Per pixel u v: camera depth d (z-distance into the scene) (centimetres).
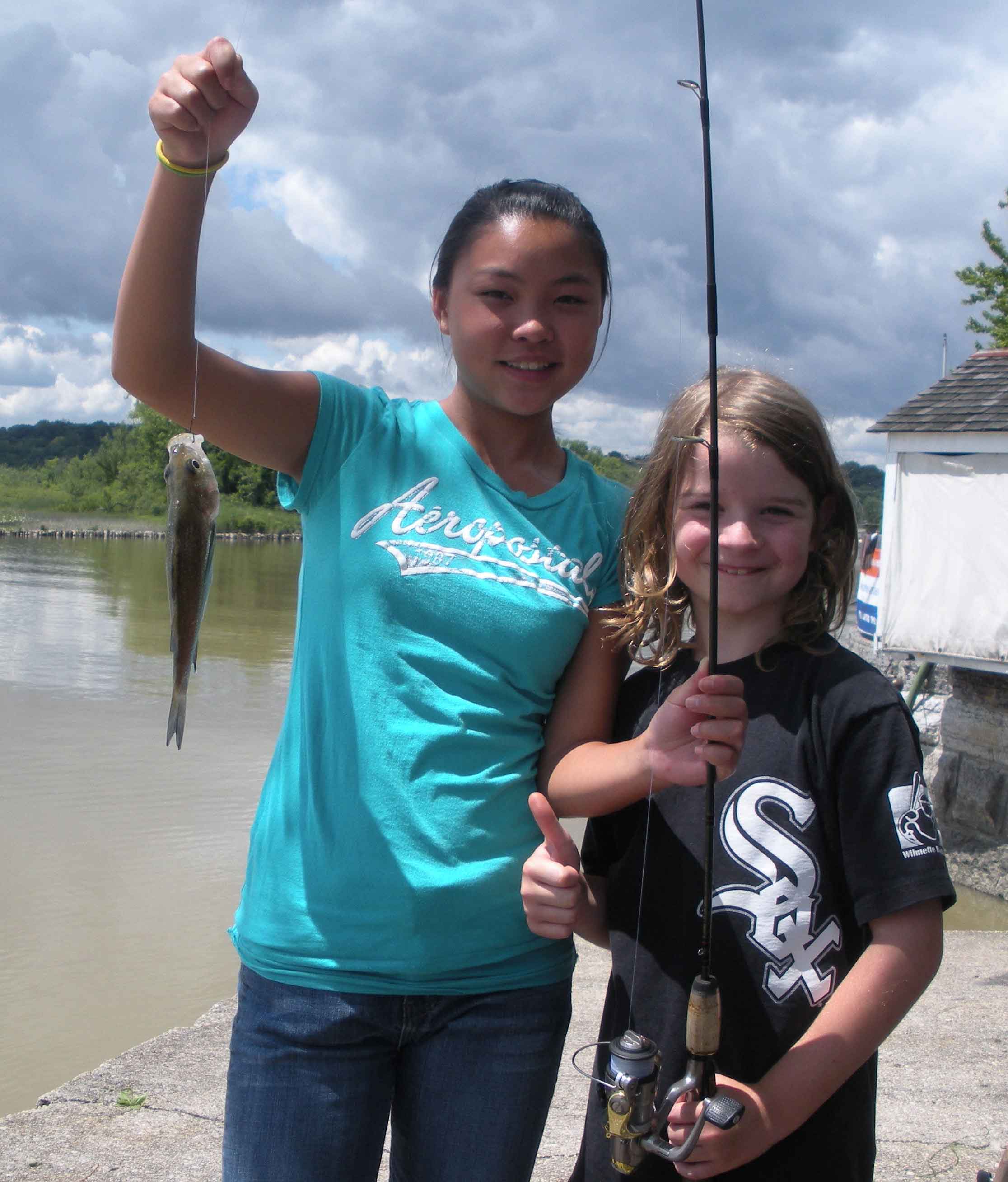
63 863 748
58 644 1728
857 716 175
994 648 843
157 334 175
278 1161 176
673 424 198
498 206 194
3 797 890
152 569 3412
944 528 898
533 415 202
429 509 194
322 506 197
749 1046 175
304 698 192
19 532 5303
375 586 189
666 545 199
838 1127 173
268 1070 179
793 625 191
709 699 165
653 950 187
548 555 197
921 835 168
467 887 183
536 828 196
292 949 182
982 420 880
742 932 177
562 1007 194
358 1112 180
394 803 183
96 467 6769
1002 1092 336
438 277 208
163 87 165
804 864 175
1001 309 2019
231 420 186
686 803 189
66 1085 330
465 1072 183
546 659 196
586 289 196
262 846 193
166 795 916
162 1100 321
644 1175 178
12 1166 282
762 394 189
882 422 933
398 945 180
